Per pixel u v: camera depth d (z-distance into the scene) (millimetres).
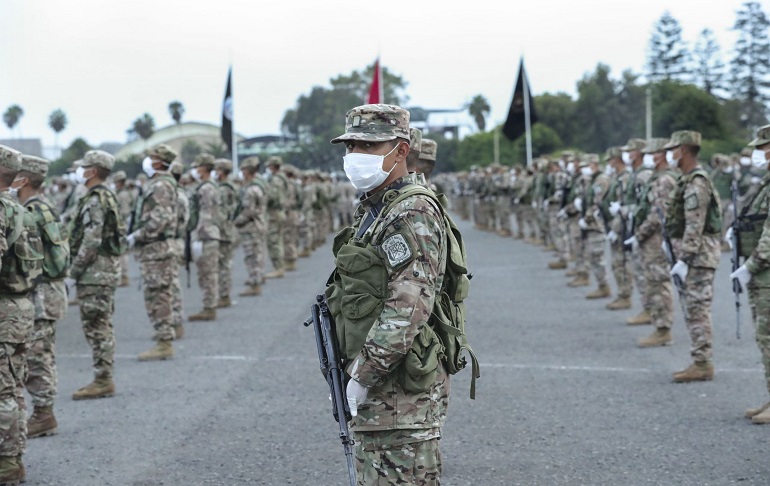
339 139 3508
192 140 71688
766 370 6230
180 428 6652
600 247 13117
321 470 5621
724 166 23547
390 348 3299
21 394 5559
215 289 12070
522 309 12273
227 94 24422
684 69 72250
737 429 6273
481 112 102250
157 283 9227
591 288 14391
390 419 3445
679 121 52344
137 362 9172
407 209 3400
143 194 9258
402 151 3551
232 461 5840
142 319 12234
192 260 11562
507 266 17844
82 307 7516
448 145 79625
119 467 5773
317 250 24031
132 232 9266
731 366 8297
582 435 6250
